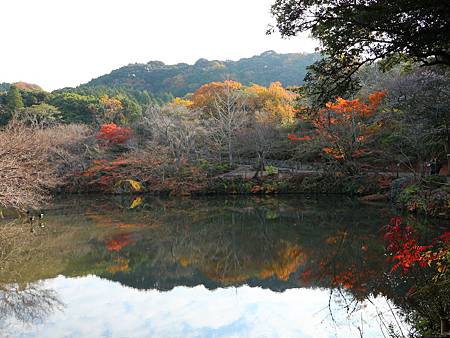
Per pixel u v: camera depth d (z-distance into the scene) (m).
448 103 16.91
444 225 14.98
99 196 35.66
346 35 6.89
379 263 11.34
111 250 15.35
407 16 6.09
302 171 32.88
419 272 8.89
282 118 39.62
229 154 36.94
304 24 7.16
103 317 8.83
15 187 18.02
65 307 9.44
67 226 20.45
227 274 12.05
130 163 36.69
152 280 11.62
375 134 26.30
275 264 12.77
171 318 8.70
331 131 26.70
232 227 19.28
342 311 8.35
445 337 4.57
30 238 17.58
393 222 8.53
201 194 33.44
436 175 19.58
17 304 9.70
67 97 57.25
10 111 47.19
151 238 17.44
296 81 74.88
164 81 94.06
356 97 30.02
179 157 35.66
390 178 25.78
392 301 8.24
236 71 88.62
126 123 51.34
